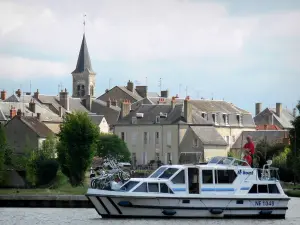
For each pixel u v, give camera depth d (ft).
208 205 380.78
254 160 438.40
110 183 384.88
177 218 378.53
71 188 551.59
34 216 426.51
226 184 384.47
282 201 391.04
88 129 574.56
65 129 576.20
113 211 379.55
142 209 377.71
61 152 583.17
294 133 649.20
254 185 388.57
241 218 386.11
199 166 383.04
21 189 556.51
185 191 380.17
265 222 384.47
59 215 430.61
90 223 372.38
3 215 431.02
